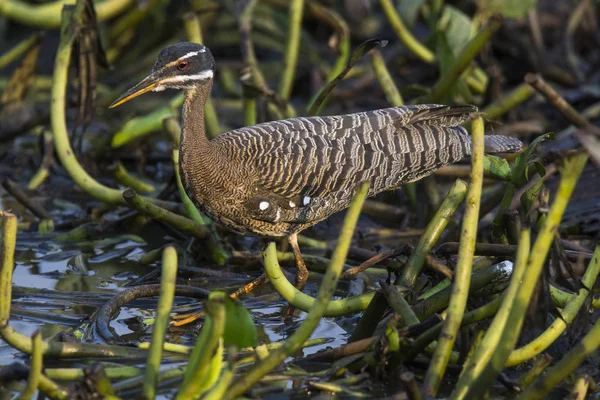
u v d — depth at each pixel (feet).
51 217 47.06
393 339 28.86
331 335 34.88
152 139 59.16
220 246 40.91
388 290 30.45
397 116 39.01
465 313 29.45
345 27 52.54
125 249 43.65
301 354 32.86
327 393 29.35
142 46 66.03
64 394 26.58
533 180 46.14
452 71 45.96
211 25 66.85
